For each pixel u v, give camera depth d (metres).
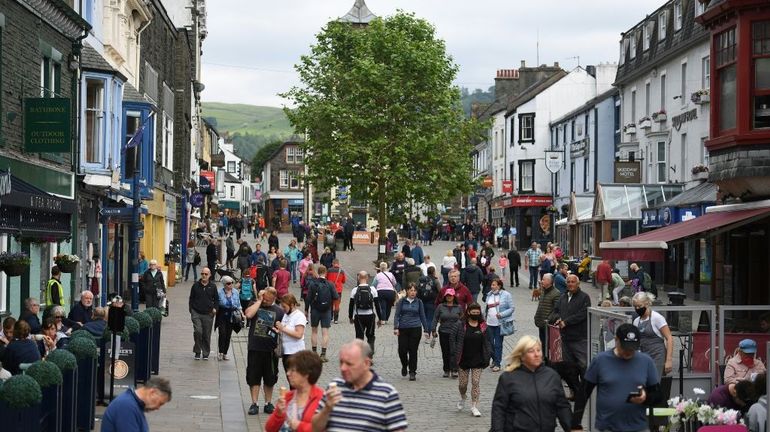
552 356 22.28
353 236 83.44
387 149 57.84
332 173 57.75
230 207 159.88
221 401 21.17
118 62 40.16
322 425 10.05
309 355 10.95
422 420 19.62
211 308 27.50
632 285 36.75
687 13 52.03
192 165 72.00
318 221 102.12
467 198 123.62
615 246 22.77
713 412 13.59
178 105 59.03
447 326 25.12
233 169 176.12
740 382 14.45
